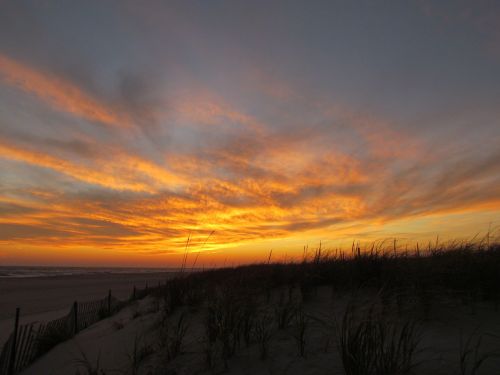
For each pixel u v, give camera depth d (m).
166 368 3.88
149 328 6.10
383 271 5.35
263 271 7.76
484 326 3.56
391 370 2.77
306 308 4.98
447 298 4.45
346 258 6.80
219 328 4.34
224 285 7.13
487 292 4.32
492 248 5.77
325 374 2.99
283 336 3.98
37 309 20.47
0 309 20.56
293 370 3.17
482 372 2.57
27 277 62.88
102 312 13.19
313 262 7.14
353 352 2.91
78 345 6.96
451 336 3.37
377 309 4.25
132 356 4.81
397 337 3.49
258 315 4.88
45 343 7.71
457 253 5.52
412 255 6.04
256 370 3.35
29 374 5.94
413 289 4.52
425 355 3.00
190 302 6.43
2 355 6.30
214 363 3.70
